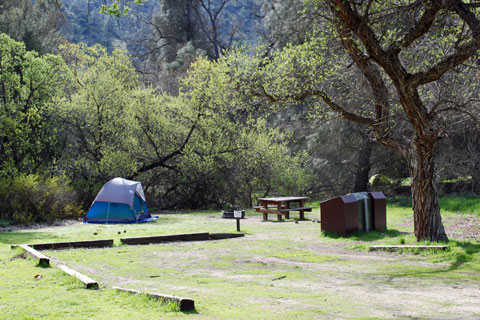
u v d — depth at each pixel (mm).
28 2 35656
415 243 11508
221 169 28641
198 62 28844
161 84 43938
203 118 28141
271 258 10703
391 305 5984
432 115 11414
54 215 21094
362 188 28109
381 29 11820
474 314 5434
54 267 8961
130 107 27672
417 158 11797
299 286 7418
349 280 7969
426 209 11719
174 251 11836
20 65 27922
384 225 15305
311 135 28297
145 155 28000
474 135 22953
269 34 35125
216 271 9055
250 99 14789
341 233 14086
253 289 7137
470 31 10867
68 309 5609
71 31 56625
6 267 8875
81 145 27188
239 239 14117
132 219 20234
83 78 28750
